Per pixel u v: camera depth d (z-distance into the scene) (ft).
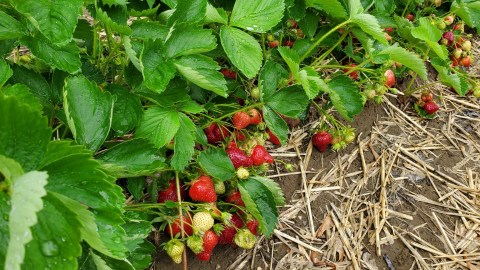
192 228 1.51
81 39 1.85
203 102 1.88
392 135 2.43
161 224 1.65
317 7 1.94
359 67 2.11
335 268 1.85
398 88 2.72
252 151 1.76
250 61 1.54
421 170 2.28
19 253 0.70
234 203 1.73
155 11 1.57
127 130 1.45
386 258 1.92
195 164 1.70
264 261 1.81
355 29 2.10
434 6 2.90
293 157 2.19
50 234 0.84
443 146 2.44
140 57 1.34
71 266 0.85
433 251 1.96
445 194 2.20
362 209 2.07
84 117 1.23
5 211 0.86
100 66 1.76
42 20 1.19
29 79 1.42
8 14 1.37
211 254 1.75
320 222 2.00
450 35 2.69
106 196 0.94
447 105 2.71
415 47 2.53
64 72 1.43
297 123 2.30
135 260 1.40
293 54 1.81
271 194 1.67
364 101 2.13
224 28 1.57
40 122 0.84
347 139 2.11
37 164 0.88
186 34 1.43
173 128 1.46
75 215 0.83
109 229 0.98
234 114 1.82
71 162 0.90
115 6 1.50
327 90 1.79
